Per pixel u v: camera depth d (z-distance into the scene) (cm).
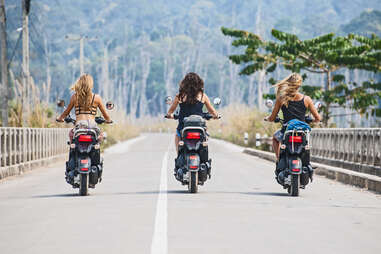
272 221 2300
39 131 5744
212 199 2941
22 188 3753
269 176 4516
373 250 1822
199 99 3159
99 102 3138
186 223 2236
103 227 2159
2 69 6806
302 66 9825
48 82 7744
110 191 3372
